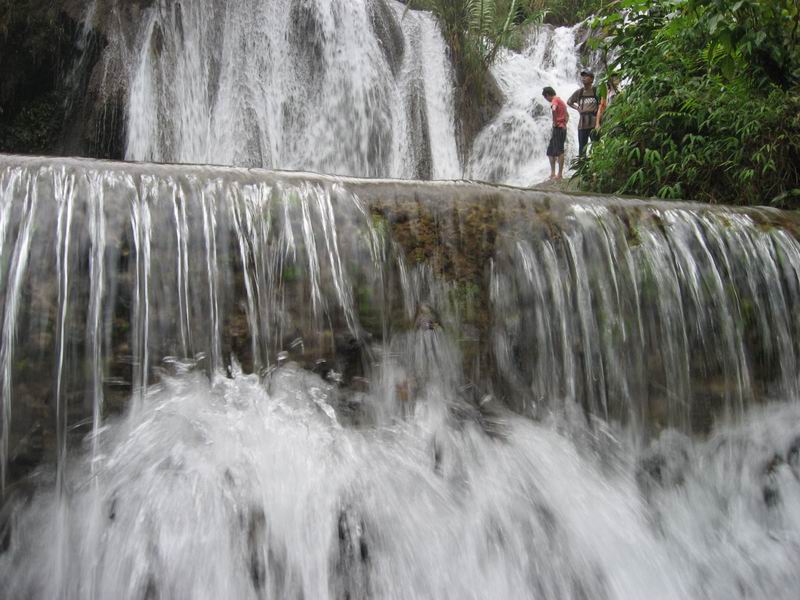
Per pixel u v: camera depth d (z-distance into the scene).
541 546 3.41
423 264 3.60
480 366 3.63
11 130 10.56
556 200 3.98
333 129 11.11
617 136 6.49
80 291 3.07
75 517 2.95
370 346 3.45
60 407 2.98
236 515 3.04
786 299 4.35
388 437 3.40
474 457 3.50
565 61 14.84
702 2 5.43
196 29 10.54
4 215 3.04
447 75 12.31
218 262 3.27
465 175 12.12
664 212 4.22
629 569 3.50
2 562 2.88
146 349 3.12
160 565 2.92
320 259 3.42
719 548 3.78
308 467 3.20
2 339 2.95
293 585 3.04
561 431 3.73
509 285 3.75
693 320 4.09
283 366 3.30
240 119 10.61
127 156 10.17
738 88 5.66
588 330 3.87
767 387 4.23
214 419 3.14
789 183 5.34
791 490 4.14
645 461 3.87
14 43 10.31
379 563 3.17
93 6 10.39
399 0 13.07
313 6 11.20
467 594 3.22
